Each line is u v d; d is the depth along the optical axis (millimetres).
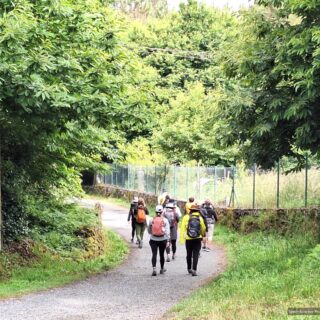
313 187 24109
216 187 30531
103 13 18828
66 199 24891
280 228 22062
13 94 12773
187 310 10227
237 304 9695
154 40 52531
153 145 41625
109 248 22609
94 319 10594
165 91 45656
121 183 49812
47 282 14781
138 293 13539
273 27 15070
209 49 51781
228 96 15188
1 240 16062
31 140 16984
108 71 15797
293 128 15102
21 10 13359
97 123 14320
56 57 14133
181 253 22047
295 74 13250
